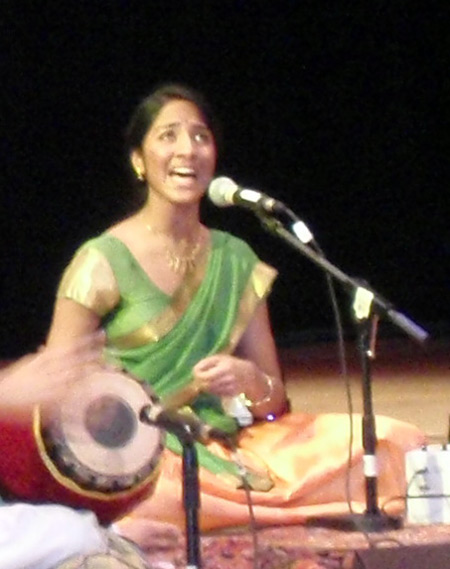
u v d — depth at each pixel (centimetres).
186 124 1145
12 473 817
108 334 1142
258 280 1185
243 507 1123
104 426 832
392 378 2284
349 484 1155
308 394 2109
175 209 1149
